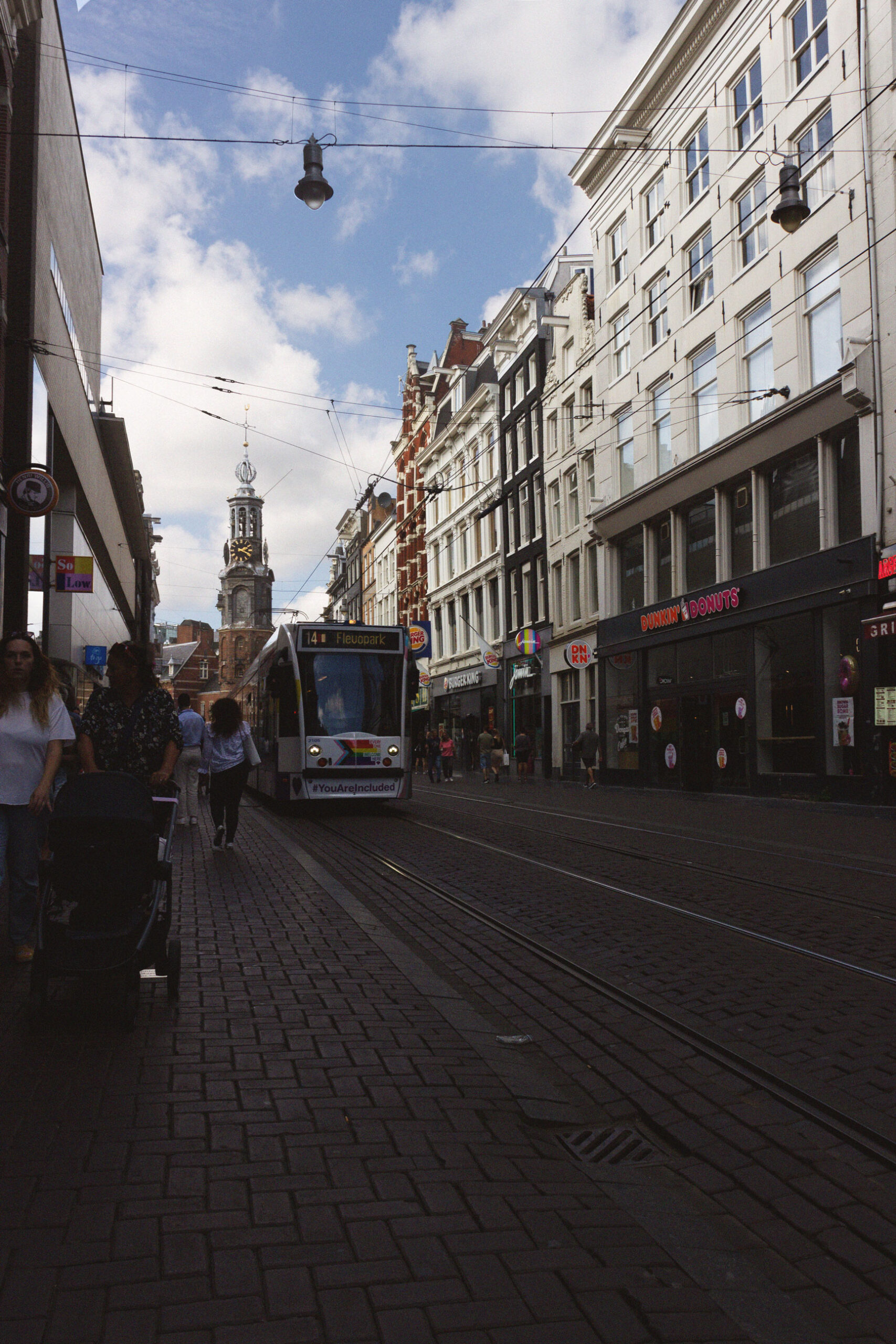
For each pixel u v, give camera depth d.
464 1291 2.78
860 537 19.12
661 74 25.84
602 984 6.23
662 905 8.63
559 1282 2.86
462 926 8.01
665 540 26.98
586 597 31.88
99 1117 3.90
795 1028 5.24
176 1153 3.59
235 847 12.59
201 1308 2.66
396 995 5.77
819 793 19.98
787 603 21.02
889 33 18.19
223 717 11.94
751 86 22.66
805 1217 3.38
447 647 46.59
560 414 33.88
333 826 15.66
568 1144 4.03
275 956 6.63
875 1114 4.13
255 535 117.06
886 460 18.28
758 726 22.23
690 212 25.02
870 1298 2.90
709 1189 3.62
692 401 25.27
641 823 15.94
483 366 44.19
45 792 5.86
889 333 18.19
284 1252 2.94
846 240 19.27
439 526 47.81
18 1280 2.77
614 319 29.59
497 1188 3.43
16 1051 4.67
